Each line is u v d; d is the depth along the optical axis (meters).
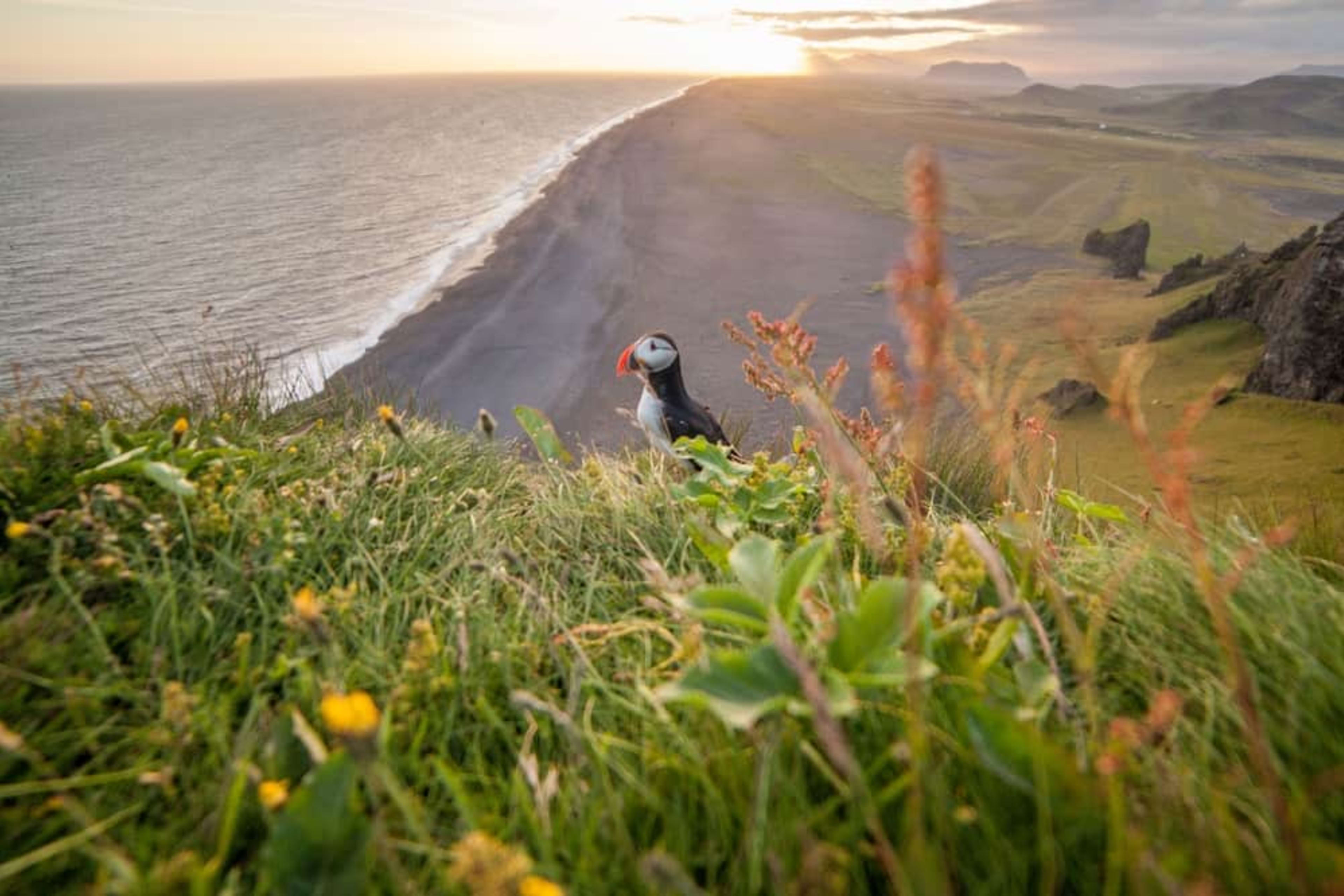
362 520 3.01
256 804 1.69
